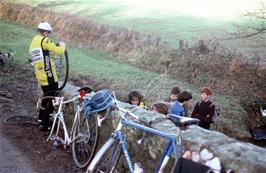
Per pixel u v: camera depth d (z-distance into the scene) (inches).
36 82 526.9
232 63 545.6
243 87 516.1
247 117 474.6
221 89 526.9
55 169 229.0
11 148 256.8
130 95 273.7
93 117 229.3
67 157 245.1
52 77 284.0
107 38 738.8
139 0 1099.9
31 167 230.4
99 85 557.6
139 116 199.3
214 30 736.3
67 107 270.5
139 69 623.8
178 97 275.4
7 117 335.6
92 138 228.7
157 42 664.4
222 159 149.0
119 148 183.6
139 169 179.0
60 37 821.2
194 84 551.8
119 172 205.3
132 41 699.4
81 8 1022.4
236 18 802.2
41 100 287.1
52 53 285.7
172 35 732.7
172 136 163.3
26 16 961.5
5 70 583.5
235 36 611.8
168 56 617.9
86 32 780.6
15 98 425.1
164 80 558.6
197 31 745.0
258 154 146.0
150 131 175.3
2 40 808.9
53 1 1109.1
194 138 164.7
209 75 556.4
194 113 290.0
